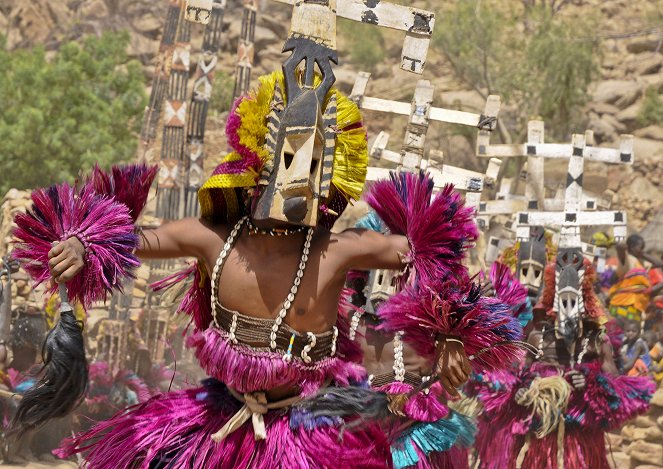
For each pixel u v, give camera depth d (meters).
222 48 60.75
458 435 9.91
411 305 6.93
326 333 6.64
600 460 14.71
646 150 52.59
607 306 23.89
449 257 6.86
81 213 6.34
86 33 59.81
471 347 6.99
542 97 46.78
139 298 20.20
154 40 60.09
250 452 6.44
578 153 16.30
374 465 6.50
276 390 6.60
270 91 6.60
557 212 15.73
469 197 13.11
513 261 15.57
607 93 57.03
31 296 19.47
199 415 6.66
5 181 35.44
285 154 6.43
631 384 14.77
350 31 57.03
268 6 61.34
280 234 6.55
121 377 15.83
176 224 6.67
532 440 14.48
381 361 9.52
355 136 6.80
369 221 10.14
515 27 51.34
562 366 14.70
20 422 6.43
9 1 61.41
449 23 47.97
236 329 6.48
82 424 15.48
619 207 47.62
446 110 11.87
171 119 18.86
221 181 6.48
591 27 50.72
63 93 36.91
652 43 62.22
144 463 6.49
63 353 6.27
